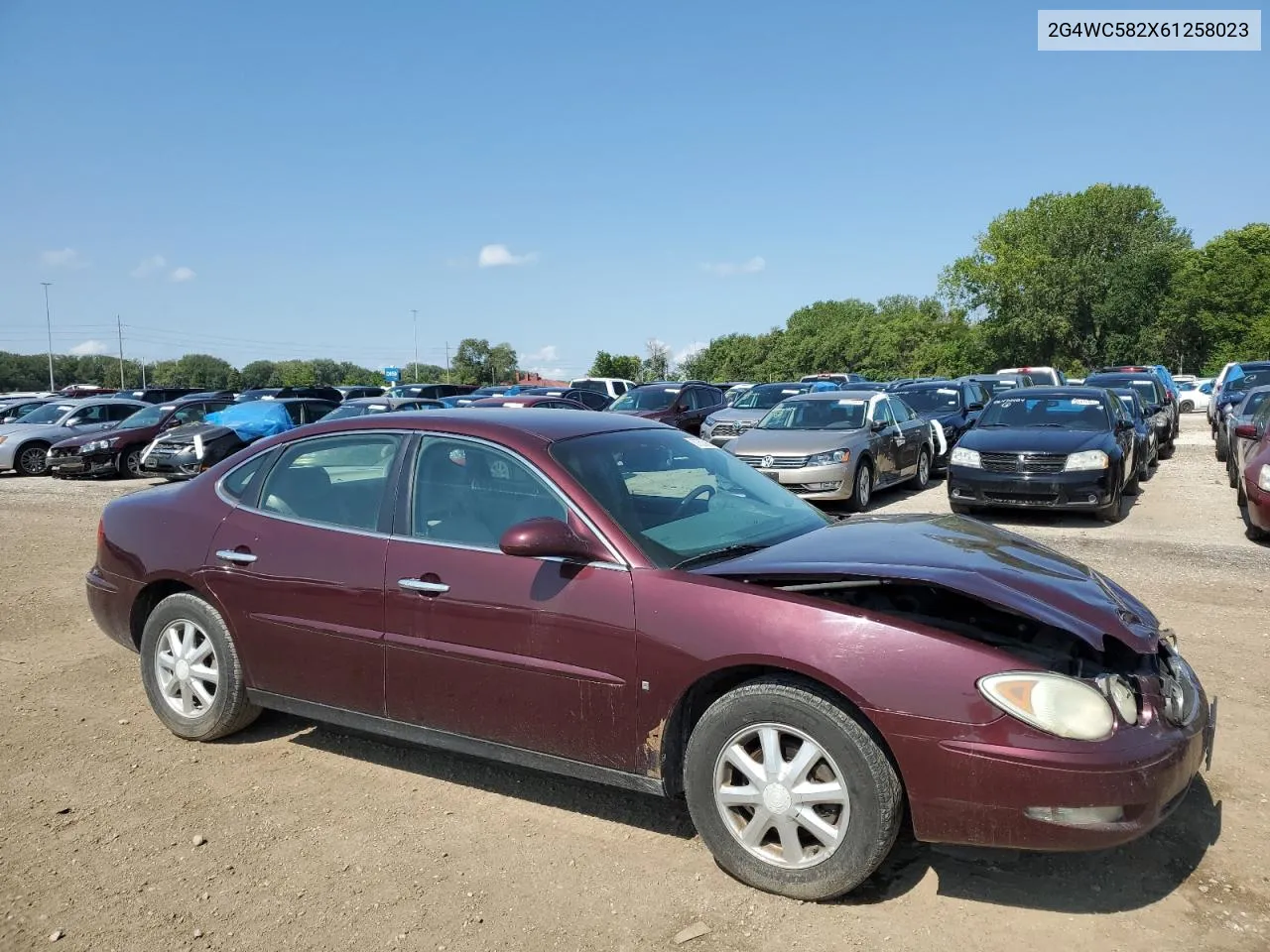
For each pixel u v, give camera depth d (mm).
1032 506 10320
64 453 18156
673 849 3379
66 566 8672
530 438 3711
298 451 4238
